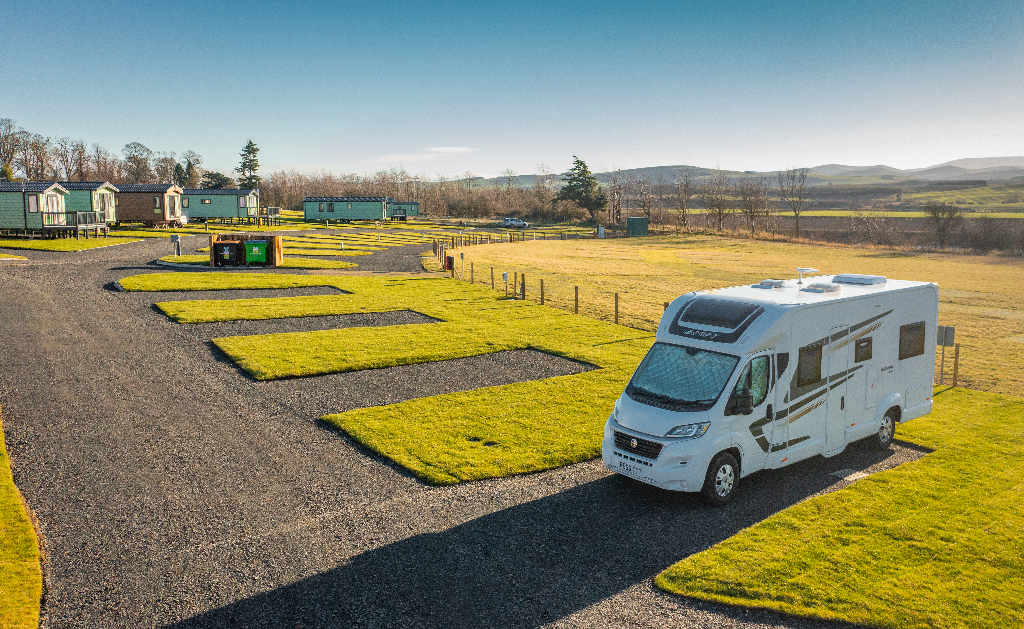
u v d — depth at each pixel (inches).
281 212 4480.8
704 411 376.8
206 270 1382.9
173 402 556.1
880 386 470.0
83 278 1179.3
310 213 3555.6
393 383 634.8
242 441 474.9
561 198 4702.3
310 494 392.2
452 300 1132.5
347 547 331.3
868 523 358.3
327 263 1593.3
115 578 299.7
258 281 1245.7
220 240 1460.4
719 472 382.6
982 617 274.4
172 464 431.2
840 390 441.1
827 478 429.7
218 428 499.8
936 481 416.5
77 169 4682.6
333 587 295.3
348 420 519.2
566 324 951.0
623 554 328.8
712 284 1455.5
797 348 409.1
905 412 493.7
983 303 1222.9
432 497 391.9
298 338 799.7
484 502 386.6
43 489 389.4
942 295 1326.3
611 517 369.7
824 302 422.0
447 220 4323.3
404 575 306.5
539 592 294.2
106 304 956.0
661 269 1744.6
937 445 487.2
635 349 799.7
